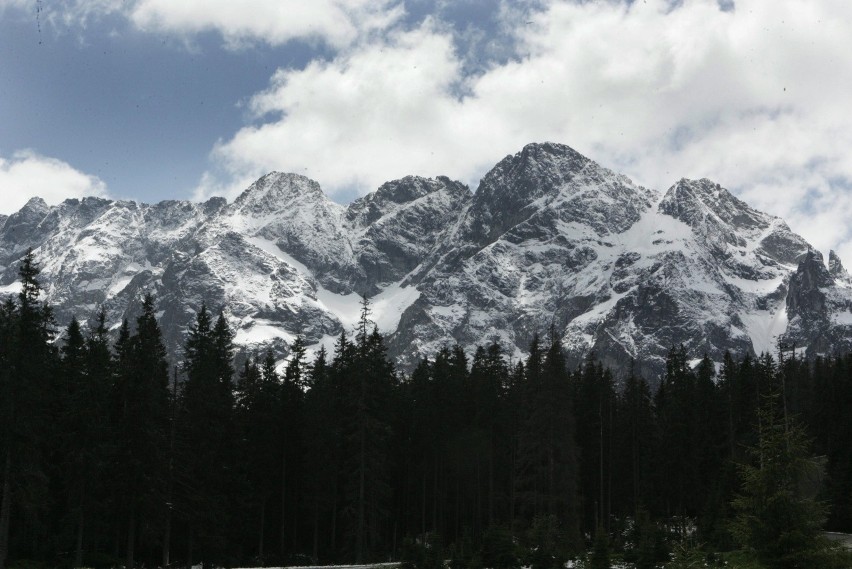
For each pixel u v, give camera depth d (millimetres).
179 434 69375
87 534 74312
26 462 59125
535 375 90125
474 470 94312
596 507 96438
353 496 80875
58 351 74750
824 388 105062
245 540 85062
